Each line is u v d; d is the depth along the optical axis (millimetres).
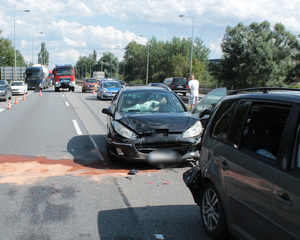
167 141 6109
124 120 6512
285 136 2559
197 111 8828
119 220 3990
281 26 48375
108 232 3666
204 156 3793
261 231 2643
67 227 3791
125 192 5000
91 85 40438
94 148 8250
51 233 3639
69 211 4262
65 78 43438
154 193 4961
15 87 34469
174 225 3854
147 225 3852
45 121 13477
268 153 2768
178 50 92875
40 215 4129
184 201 4637
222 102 3824
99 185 5328
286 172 2451
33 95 34562
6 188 5145
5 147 8352
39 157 7301
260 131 2982
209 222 3553
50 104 22406
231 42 49594
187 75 65062
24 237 3541
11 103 23328
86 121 13555
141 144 6117
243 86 50156
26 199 4680
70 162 6871
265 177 2627
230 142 3322
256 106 3109
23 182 5457
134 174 5941
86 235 3594
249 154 2953
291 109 2621
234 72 50094
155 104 7438
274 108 2875
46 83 55594
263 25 49188
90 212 4238
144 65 100688
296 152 2445
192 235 3590
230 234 3297
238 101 3443
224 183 3213
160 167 6152
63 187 5211
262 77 48438
